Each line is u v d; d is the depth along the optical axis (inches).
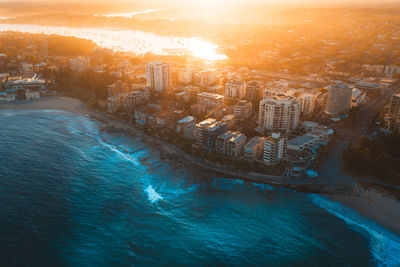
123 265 7682.1
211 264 7829.7
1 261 7529.5
